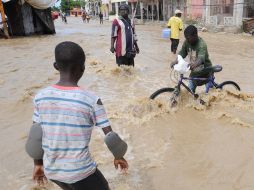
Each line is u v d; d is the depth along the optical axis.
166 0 37.94
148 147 4.99
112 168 4.41
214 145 4.98
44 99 2.63
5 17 22.72
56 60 2.71
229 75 9.76
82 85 8.59
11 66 11.55
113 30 8.94
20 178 4.30
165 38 20.92
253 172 4.23
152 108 6.14
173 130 5.53
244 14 25.73
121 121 5.92
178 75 6.77
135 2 43.34
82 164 2.60
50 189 3.99
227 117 5.90
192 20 29.78
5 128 5.95
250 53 14.02
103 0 62.06
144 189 3.96
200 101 6.29
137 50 9.34
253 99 6.62
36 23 26.17
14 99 7.52
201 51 5.85
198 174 4.24
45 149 2.65
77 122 2.57
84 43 18.36
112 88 8.27
